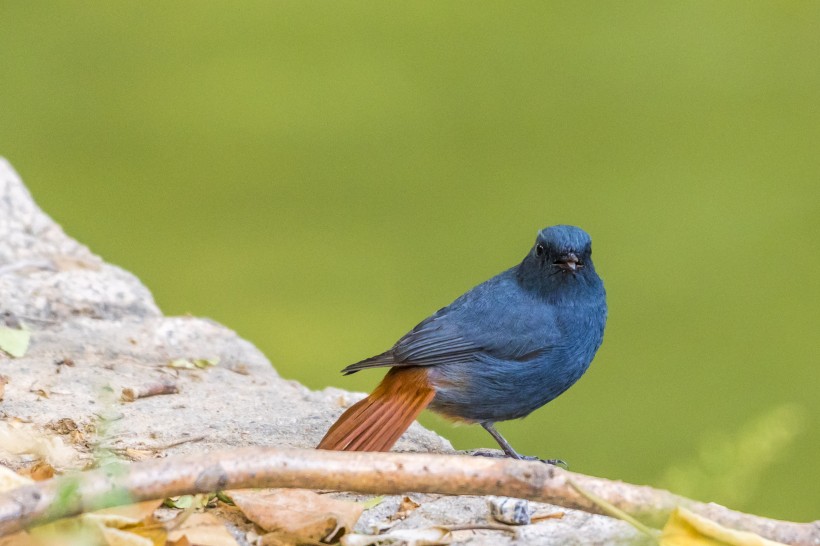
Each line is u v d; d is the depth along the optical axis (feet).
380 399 25.23
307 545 19.42
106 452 23.06
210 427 25.76
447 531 20.03
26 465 22.24
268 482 18.28
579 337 27.68
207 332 33.06
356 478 18.52
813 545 19.07
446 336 26.63
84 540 17.46
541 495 18.78
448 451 26.76
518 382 26.99
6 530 16.70
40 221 38.22
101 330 31.83
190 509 19.33
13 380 27.22
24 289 33.22
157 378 28.81
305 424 26.50
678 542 18.22
